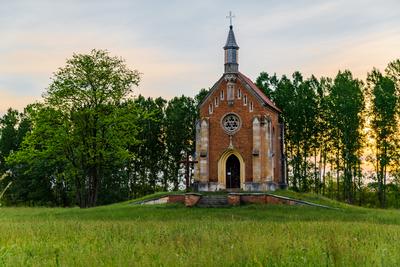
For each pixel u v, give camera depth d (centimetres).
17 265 1343
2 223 3172
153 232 2384
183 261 1318
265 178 6562
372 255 1399
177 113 9725
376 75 8375
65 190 9519
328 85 8844
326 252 1369
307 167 8944
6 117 10231
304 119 8681
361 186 8662
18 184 9344
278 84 9025
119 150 6444
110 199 9356
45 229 2619
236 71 6862
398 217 4438
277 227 2731
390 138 8144
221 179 6738
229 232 2303
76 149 6500
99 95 6328
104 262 1323
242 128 6719
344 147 8469
